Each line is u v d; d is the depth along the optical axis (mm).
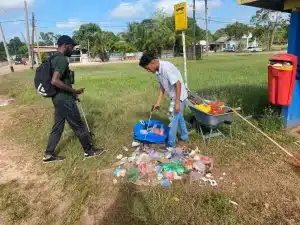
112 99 8898
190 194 3598
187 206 3395
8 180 4430
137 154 4629
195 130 5418
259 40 67750
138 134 4930
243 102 7023
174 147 4785
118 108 7480
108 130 5898
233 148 4805
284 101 5121
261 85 9547
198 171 4051
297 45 5289
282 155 4531
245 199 3494
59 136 4781
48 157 4793
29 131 6555
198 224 3127
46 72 4332
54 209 3668
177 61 30547
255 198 3504
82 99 8930
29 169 4727
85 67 33812
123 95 9680
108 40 59062
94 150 4875
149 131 4930
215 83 10875
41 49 57281
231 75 13789
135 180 3920
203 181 3848
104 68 30250
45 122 6953
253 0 5055
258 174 4020
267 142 4980
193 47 35844
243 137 5188
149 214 3324
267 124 5484
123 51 59875
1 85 17422
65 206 3697
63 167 4582
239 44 72875
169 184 3803
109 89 11242
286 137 5117
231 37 82625
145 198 3576
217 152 4688
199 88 9570
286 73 4891
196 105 5062
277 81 5043
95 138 5484
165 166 4094
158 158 4316
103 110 7379
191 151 4629
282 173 4023
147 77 15867
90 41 59062
